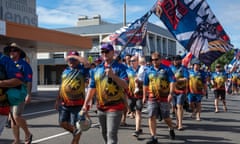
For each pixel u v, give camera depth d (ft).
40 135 29.78
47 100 69.26
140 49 43.06
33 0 85.71
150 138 28.55
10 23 62.39
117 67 19.16
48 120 39.17
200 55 28.73
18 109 23.06
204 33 28.58
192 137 29.12
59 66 199.82
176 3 27.17
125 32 35.09
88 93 19.56
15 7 79.15
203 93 38.88
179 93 32.53
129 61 34.19
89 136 29.22
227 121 38.11
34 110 50.16
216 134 30.50
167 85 26.00
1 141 27.27
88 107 19.74
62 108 21.83
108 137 18.69
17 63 22.21
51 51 101.76
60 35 78.48
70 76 21.58
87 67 21.93
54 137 28.94
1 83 15.05
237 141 27.63
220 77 46.91
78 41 85.97
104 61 19.42
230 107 53.72
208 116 42.39
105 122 19.12
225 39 28.91
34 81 90.48
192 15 27.89
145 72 26.45
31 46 85.71
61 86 21.79
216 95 47.06
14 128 23.57
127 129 32.76
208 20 28.45
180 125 32.42
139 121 28.48
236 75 87.81
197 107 38.73
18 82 15.38
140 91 28.58
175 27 27.73
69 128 22.02
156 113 26.02
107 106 18.70
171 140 27.91
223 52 28.86
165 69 26.00
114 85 18.58
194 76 38.34
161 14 26.66
